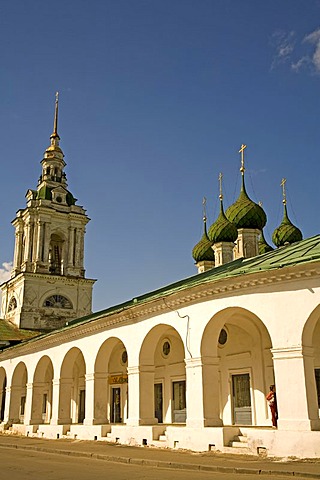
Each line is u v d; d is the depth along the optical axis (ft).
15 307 171.22
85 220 180.65
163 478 44.14
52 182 182.50
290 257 61.87
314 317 56.70
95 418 88.74
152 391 78.23
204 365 65.92
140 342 78.48
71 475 47.37
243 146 125.08
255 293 60.70
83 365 122.52
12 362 127.95
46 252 171.42
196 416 65.10
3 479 45.27
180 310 70.59
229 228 120.16
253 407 74.38
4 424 124.26
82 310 172.14
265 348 74.43
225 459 55.06
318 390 68.64
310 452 52.60
